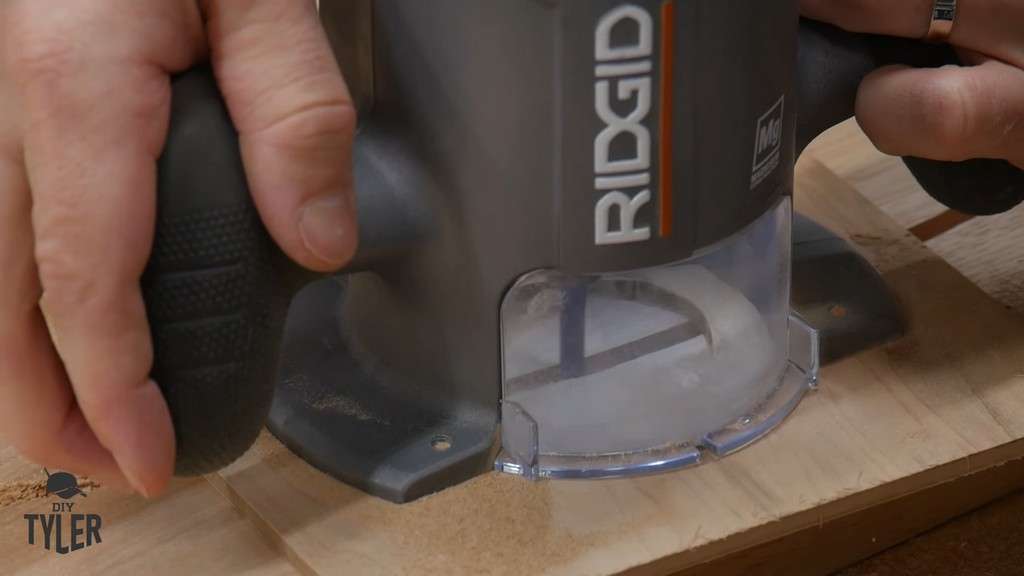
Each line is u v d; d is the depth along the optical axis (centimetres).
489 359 67
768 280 73
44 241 53
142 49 54
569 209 62
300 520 66
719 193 64
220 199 56
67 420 61
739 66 62
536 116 60
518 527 65
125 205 53
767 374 74
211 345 57
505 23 59
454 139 62
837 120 77
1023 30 72
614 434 69
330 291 80
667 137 61
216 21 56
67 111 52
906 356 78
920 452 70
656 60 59
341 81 57
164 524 68
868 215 93
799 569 69
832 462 69
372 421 70
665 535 65
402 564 63
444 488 68
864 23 73
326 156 56
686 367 71
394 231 65
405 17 62
